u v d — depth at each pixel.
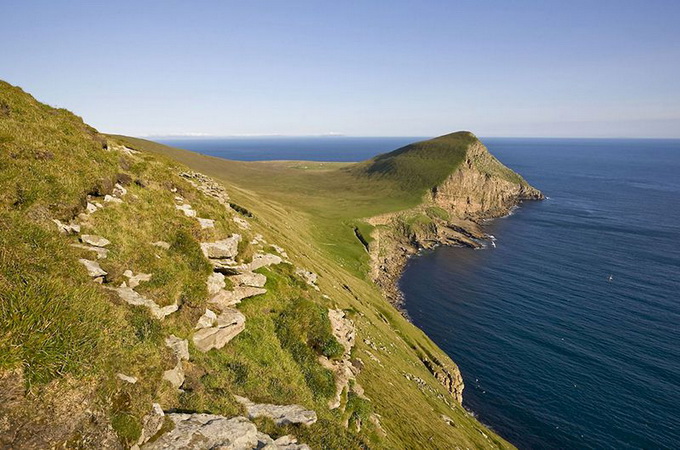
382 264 133.00
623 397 63.72
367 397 29.75
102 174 22.80
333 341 28.81
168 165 39.34
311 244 102.31
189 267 22.52
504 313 94.12
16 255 12.80
